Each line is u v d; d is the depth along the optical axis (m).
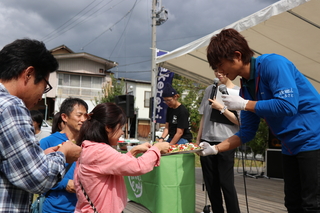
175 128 3.88
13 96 1.07
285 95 1.62
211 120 2.94
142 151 1.88
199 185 5.65
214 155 2.91
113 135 1.63
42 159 1.06
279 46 4.46
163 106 8.24
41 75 1.18
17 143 1.00
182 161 3.13
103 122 1.59
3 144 0.99
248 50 1.79
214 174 2.92
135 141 5.80
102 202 1.50
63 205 1.91
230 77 1.89
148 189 3.41
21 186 1.01
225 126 2.89
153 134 8.44
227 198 2.76
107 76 25.03
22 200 1.08
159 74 8.27
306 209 1.70
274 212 3.61
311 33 3.86
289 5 3.17
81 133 1.63
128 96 6.14
